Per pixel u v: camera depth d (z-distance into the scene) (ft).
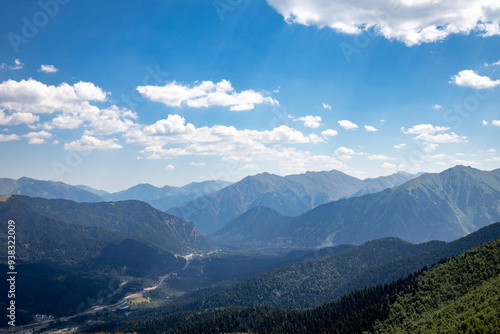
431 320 611.06
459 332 519.19
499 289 579.89
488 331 489.26
